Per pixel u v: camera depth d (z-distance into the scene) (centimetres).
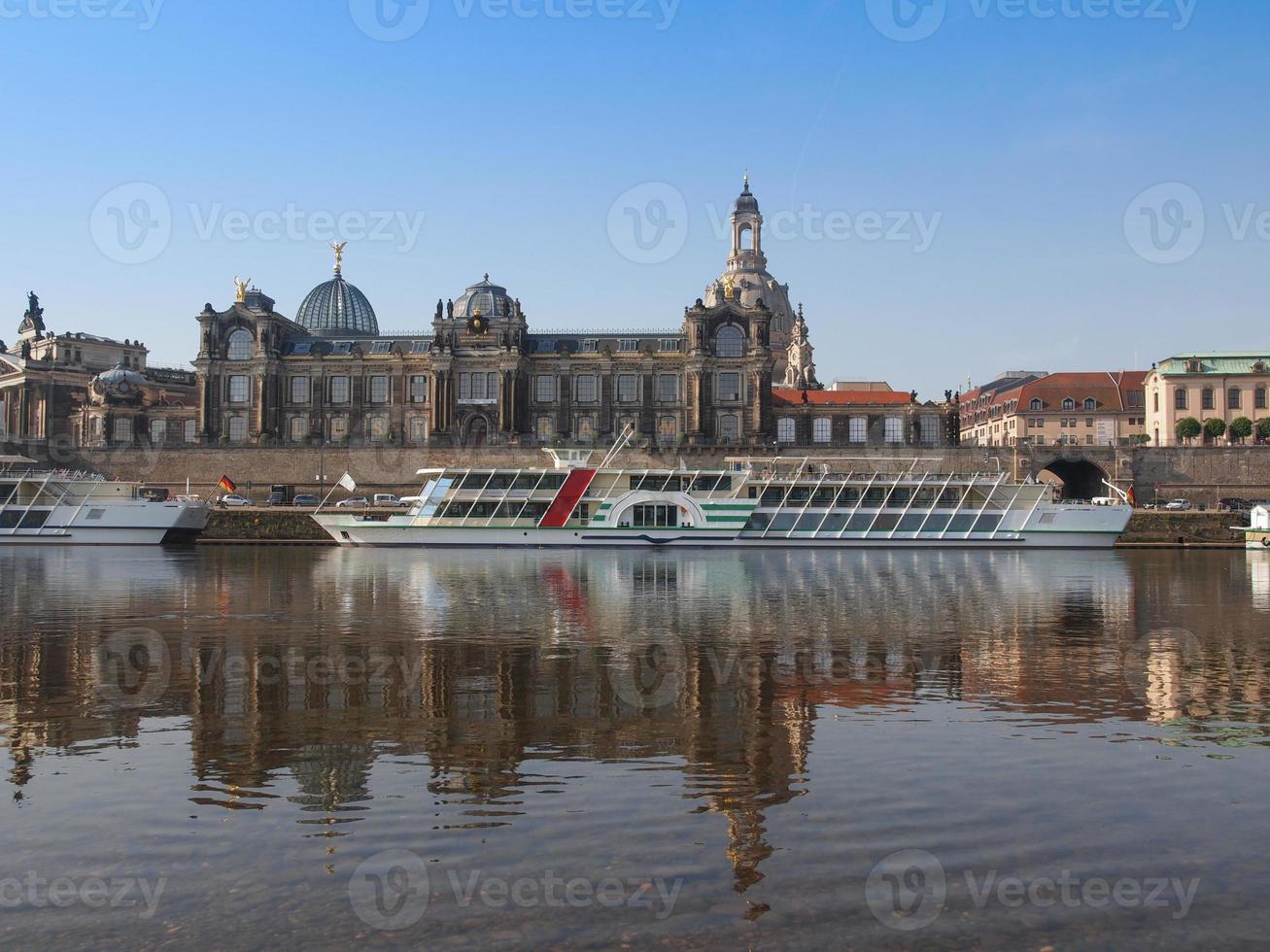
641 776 2047
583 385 15375
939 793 1953
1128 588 6062
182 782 2006
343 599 5125
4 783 2003
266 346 15212
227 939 1389
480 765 2119
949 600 5241
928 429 15300
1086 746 2278
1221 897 1534
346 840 1716
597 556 8488
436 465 14212
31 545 9638
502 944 1380
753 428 14862
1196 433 15312
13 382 17838
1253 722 2511
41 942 1383
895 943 1391
